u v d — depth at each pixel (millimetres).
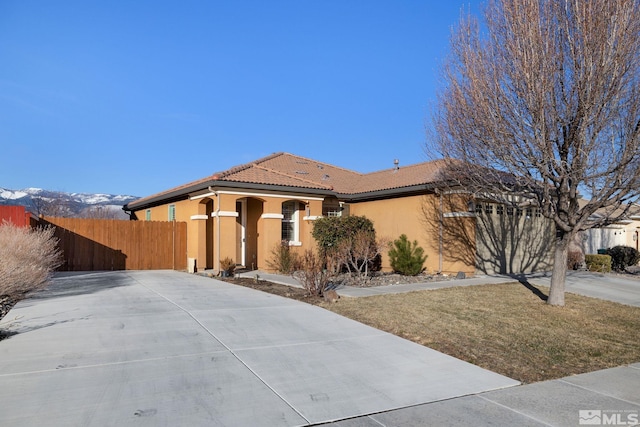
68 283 13312
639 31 8570
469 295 11852
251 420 4406
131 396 4883
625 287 14469
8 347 6527
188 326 7957
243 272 16844
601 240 24000
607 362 6812
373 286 13281
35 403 4625
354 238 14930
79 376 5422
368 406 4836
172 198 20656
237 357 6324
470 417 4621
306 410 4684
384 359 6453
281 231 17688
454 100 10797
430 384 5555
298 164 23219
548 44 9031
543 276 16141
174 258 18891
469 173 11031
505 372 6172
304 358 6383
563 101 9281
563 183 10070
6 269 8578
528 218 18469
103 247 17750
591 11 8633
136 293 11406
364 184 20969
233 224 16438
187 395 4965
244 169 17719
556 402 5105
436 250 16453
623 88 8719
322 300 10695
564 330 8664
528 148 9414
